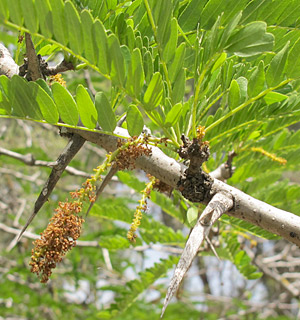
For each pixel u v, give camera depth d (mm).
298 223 380
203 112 430
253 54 369
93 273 1145
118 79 361
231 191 389
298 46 381
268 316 1386
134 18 458
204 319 1240
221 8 431
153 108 380
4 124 1336
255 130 540
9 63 428
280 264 1113
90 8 433
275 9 431
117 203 1028
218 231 595
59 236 373
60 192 1147
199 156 388
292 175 1097
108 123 382
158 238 676
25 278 1142
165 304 323
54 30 344
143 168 403
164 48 378
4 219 1395
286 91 432
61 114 380
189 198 396
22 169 1382
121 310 657
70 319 1186
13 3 331
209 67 413
